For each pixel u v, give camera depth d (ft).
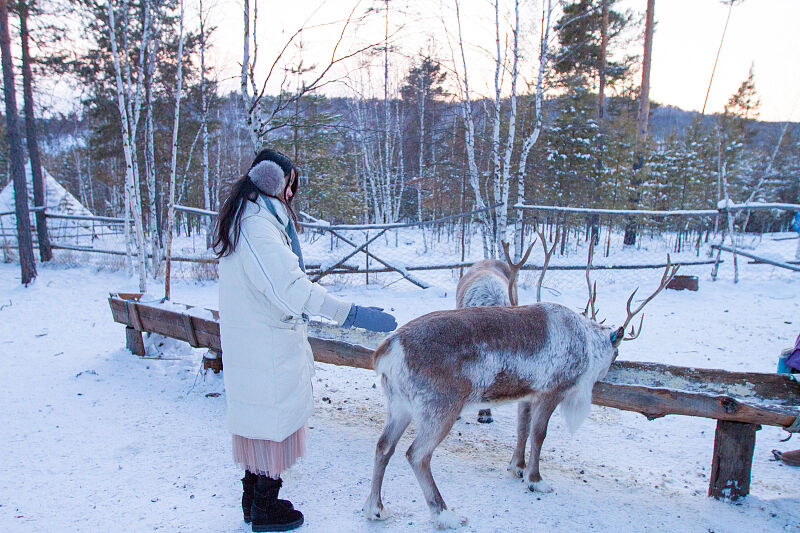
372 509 9.10
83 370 16.81
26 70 37.58
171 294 30.30
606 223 62.23
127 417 13.34
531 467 10.37
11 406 13.92
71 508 9.29
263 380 7.89
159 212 56.90
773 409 9.39
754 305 27.20
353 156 62.80
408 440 12.71
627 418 14.56
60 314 25.34
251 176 8.02
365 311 7.81
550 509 9.64
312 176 55.47
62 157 124.98
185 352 18.37
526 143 33.78
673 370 11.80
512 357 9.69
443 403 9.12
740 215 63.41
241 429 8.00
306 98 46.16
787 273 36.11
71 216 41.19
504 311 10.23
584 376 10.59
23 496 9.65
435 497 9.05
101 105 44.88
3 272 37.73
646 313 25.73
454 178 57.57
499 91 33.47
